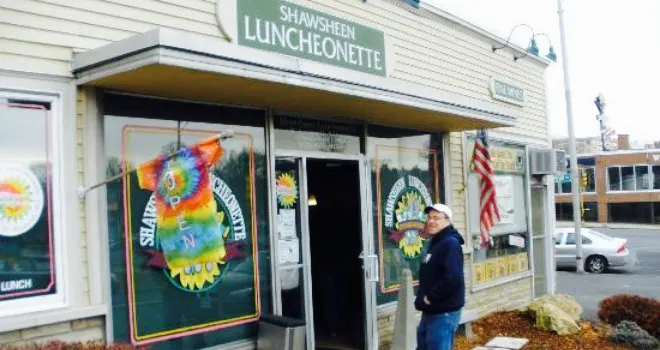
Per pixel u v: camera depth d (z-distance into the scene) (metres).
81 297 4.95
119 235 5.26
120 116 5.36
